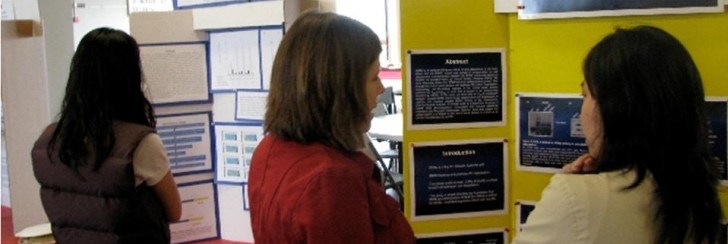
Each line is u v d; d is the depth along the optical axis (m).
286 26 2.10
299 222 1.01
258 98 2.21
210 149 2.35
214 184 2.37
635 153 0.99
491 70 1.75
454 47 1.73
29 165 2.67
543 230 1.02
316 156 1.06
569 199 1.00
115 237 1.62
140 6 4.91
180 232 2.33
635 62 0.98
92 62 1.61
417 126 1.75
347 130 1.08
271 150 1.14
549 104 1.71
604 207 0.98
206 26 2.23
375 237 1.08
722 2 1.51
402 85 1.73
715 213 1.02
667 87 0.97
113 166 1.58
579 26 1.64
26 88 2.65
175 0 2.30
